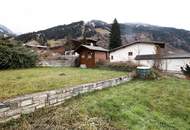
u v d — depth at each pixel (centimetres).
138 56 2800
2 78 902
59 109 496
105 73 1373
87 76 1092
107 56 2655
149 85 1033
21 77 952
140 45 2900
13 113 405
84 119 447
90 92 712
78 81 841
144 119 526
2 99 448
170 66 2412
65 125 407
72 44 4275
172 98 798
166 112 643
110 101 601
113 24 4547
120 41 4509
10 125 384
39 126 393
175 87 1048
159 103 712
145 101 696
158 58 2364
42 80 836
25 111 437
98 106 542
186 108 710
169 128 516
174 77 1645
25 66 1752
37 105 473
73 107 514
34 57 1867
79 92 651
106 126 432
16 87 641
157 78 1318
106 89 813
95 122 443
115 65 1872
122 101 630
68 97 590
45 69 1617
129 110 563
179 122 582
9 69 1552
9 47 1659
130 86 945
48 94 509
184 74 2092
